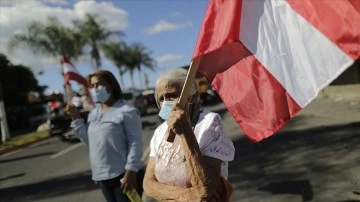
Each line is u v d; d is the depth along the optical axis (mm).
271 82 2258
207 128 2195
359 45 1956
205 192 2053
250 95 2375
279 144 8594
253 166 7188
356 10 1963
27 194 8070
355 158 6535
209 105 25562
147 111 28859
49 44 25953
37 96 45594
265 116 2326
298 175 6195
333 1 2023
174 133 2223
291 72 2182
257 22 2232
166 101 2312
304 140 8586
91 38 32469
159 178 2359
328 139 8273
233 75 2461
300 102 2172
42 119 31672
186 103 2180
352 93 13750
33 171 10547
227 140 2240
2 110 21922
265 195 5594
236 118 2443
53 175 9516
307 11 2105
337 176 5844
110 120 3611
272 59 2211
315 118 11320
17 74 41156
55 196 7516
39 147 16656
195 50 2203
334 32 2018
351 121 9836
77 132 3984
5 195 8289
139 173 3650
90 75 3729
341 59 2002
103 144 3604
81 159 11219
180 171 2248
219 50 2475
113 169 3586
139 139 3613
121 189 3551
